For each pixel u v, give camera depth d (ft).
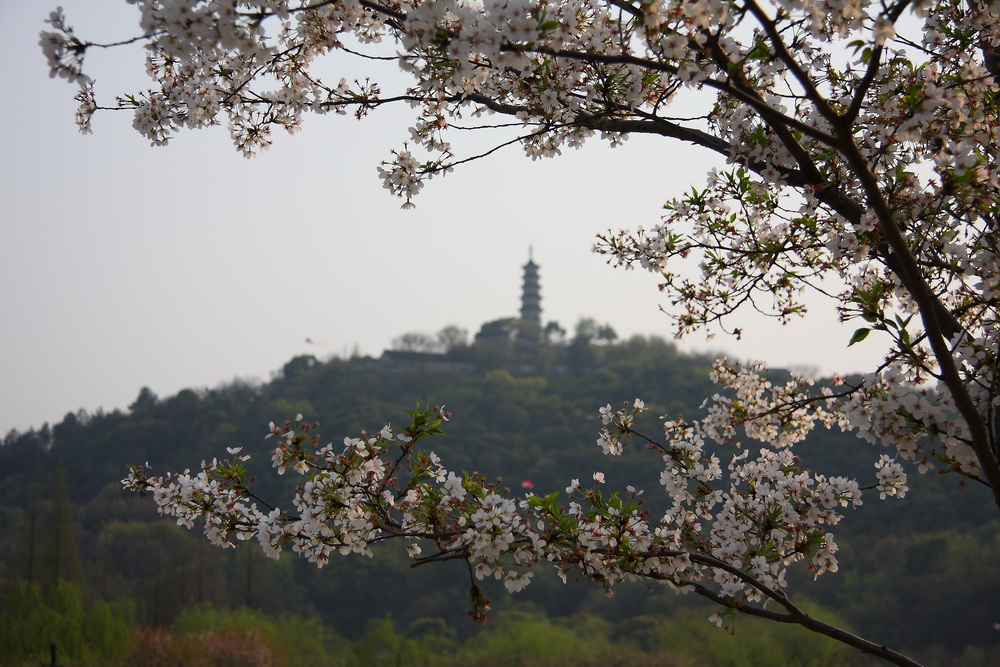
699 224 18.66
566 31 14.60
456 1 14.64
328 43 16.83
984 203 14.38
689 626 154.71
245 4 12.84
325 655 172.96
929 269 16.22
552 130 17.28
